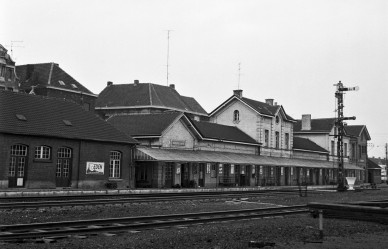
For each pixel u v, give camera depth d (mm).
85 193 31562
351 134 86562
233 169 52469
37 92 60062
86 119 40219
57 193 30516
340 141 49750
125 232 14203
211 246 12523
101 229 14102
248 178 55312
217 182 49531
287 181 63469
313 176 70312
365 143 90625
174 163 44125
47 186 35094
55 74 62688
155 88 76375
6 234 12461
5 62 52969
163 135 43938
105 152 39531
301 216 20859
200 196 31250
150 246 12148
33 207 20875
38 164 34625
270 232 15320
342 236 14977
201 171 47719
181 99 81875
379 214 18484
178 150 45406
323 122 78625
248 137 58906
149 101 72250
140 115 48281
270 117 61812
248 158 54062
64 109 39500
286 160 62469
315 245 13078
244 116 60688
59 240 12531
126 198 26969
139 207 22641
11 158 33250
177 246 12383
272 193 38000
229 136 54406
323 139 76500
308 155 71125
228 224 17109
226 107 62375
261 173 57500
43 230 13570
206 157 46438
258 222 17969
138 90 75312
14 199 24688
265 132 61031
